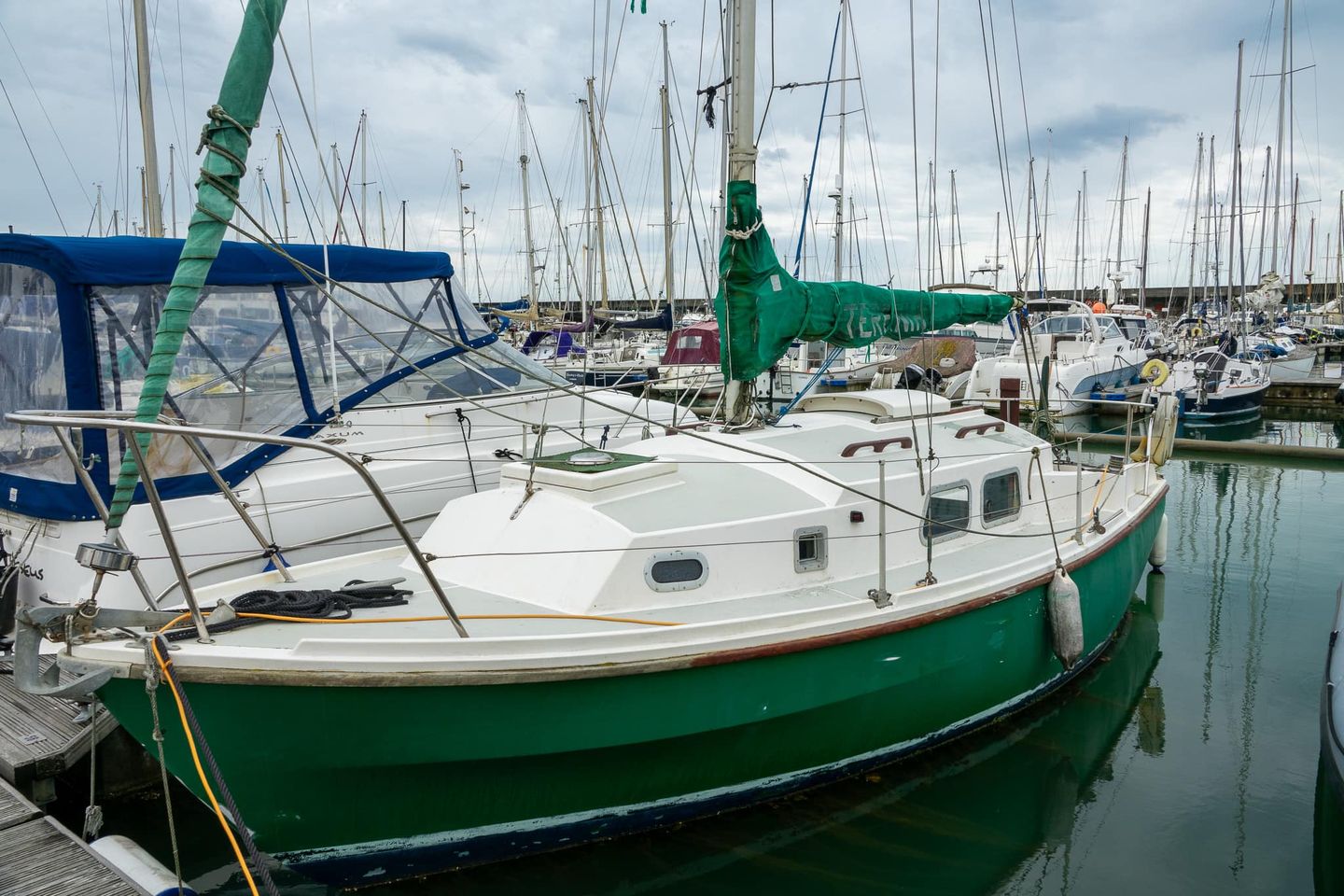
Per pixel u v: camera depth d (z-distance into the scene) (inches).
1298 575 404.8
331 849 172.7
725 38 274.2
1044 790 228.8
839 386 882.1
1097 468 339.3
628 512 202.8
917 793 227.1
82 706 206.4
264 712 158.4
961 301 280.5
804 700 196.9
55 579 232.1
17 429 247.0
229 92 145.5
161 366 144.9
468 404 315.6
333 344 293.1
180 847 205.5
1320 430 893.2
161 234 432.5
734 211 235.3
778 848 207.2
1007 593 232.1
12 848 171.9
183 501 244.2
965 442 276.5
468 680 163.6
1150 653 315.9
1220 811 219.9
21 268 243.9
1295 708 274.1
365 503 282.8
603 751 178.7
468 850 180.2
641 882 193.8
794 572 215.9
